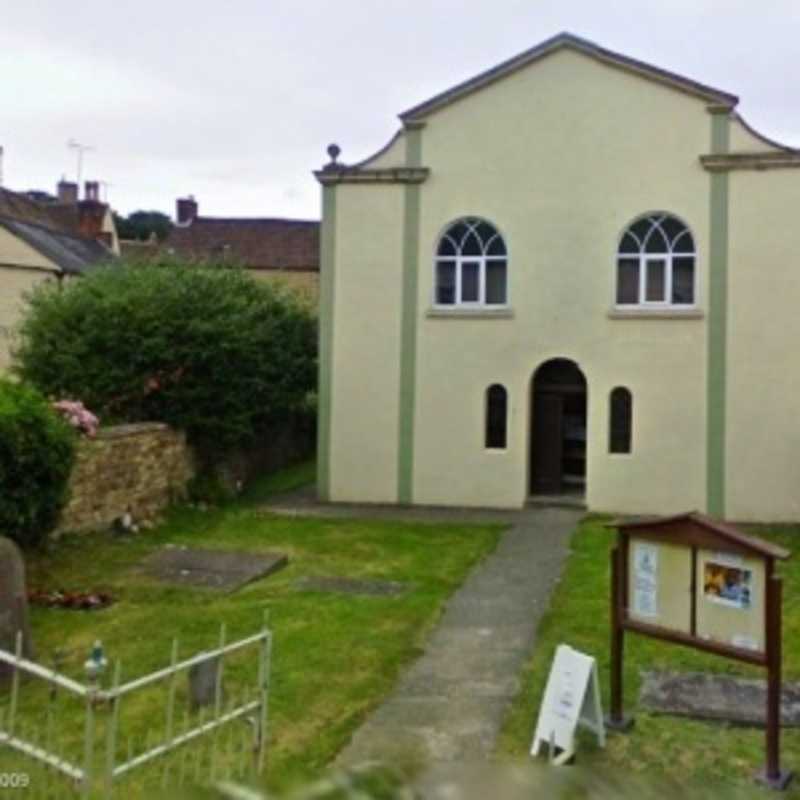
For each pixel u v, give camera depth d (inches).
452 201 644.1
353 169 653.3
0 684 287.1
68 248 1242.0
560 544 512.1
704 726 263.9
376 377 655.8
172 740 222.5
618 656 263.1
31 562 440.5
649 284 623.2
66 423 455.8
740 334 601.3
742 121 599.2
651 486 617.3
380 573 442.0
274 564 454.6
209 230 1550.2
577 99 625.6
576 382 643.5
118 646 329.1
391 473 654.5
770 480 597.9
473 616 370.3
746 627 237.9
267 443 759.1
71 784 215.0
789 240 592.4
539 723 249.0
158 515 569.6
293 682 294.2
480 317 641.6
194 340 615.8
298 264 1441.9
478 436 643.5
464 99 640.4
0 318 1037.2
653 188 614.9
